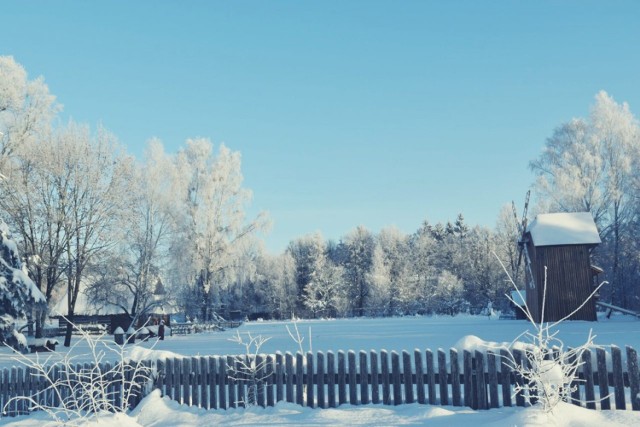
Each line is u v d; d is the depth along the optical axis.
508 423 6.87
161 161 48.44
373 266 106.94
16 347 23.48
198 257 55.12
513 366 8.65
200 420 9.62
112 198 39.53
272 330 48.94
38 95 38.62
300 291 106.06
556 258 41.28
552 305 40.97
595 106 54.00
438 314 95.00
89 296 42.38
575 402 8.26
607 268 55.25
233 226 58.12
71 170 38.41
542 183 53.50
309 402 9.66
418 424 7.88
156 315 54.34
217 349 23.75
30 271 36.38
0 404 12.81
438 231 143.25
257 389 10.09
